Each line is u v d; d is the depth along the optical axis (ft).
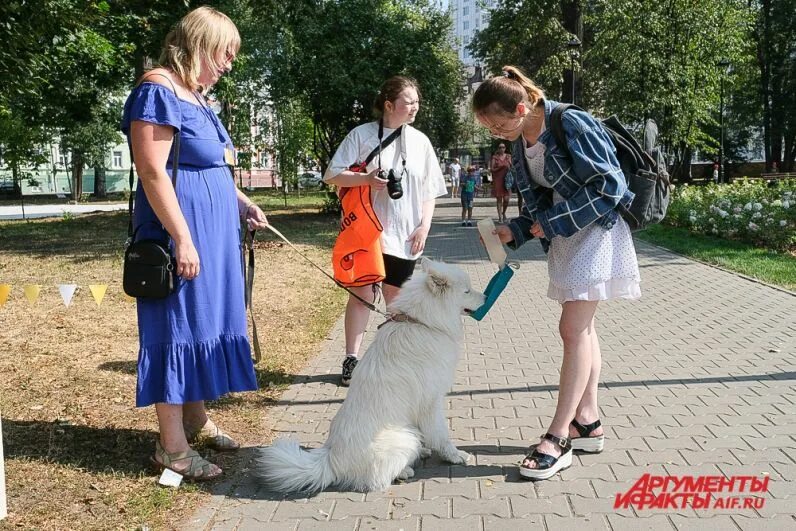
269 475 10.52
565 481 10.78
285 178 75.51
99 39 45.83
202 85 11.19
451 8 71.56
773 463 11.18
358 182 15.02
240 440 12.94
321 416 14.20
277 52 61.93
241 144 67.26
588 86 86.48
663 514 9.59
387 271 16.11
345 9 61.26
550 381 16.24
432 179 16.47
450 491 10.57
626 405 14.30
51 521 9.45
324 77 60.23
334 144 67.31
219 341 11.17
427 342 10.91
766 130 125.18
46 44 35.06
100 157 129.90
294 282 30.76
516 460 11.70
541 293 28.68
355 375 11.07
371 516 9.82
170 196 10.12
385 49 62.59
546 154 10.59
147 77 10.32
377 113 15.94
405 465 10.66
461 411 14.33
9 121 61.05
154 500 10.20
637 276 11.07
